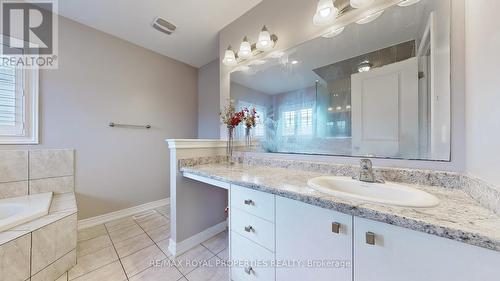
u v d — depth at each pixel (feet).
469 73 2.71
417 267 1.96
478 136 2.43
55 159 6.16
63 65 6.31
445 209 2.17
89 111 6.86
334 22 4.34
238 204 3.86
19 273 3.63
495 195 1.96
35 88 5.82
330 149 4.41
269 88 5.64
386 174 3.48
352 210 2.31
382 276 2.16
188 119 10.11
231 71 6.78
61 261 4.42
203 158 5.96
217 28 7.07
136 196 8.13
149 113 8.56
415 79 3.34
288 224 3.03
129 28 7.03
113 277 4.36
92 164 6.94
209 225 6.18
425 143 3.23
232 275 4.02
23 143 5.63
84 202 6.76
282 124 5.34
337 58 4.31
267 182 3.54
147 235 6.26
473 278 1.70
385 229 2.13
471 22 2.66
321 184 3.42
